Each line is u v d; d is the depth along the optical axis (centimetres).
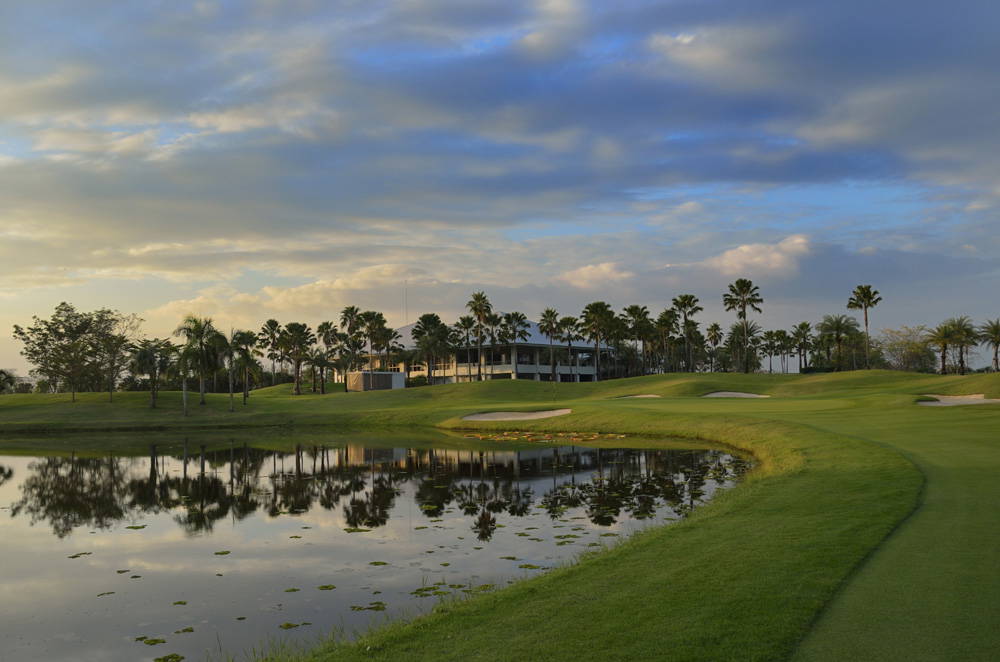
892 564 1080
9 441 6006
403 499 2478
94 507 2534
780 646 780
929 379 8488
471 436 5322
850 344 15038
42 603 1393
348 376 13325
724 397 8100
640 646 806
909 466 2072
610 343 15500
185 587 1471
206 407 9281
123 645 1160
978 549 1144
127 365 10588
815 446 2841
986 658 723
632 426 4847
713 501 2011
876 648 761
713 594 987
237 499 2612
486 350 15375
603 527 1869
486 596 1112
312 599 1348
